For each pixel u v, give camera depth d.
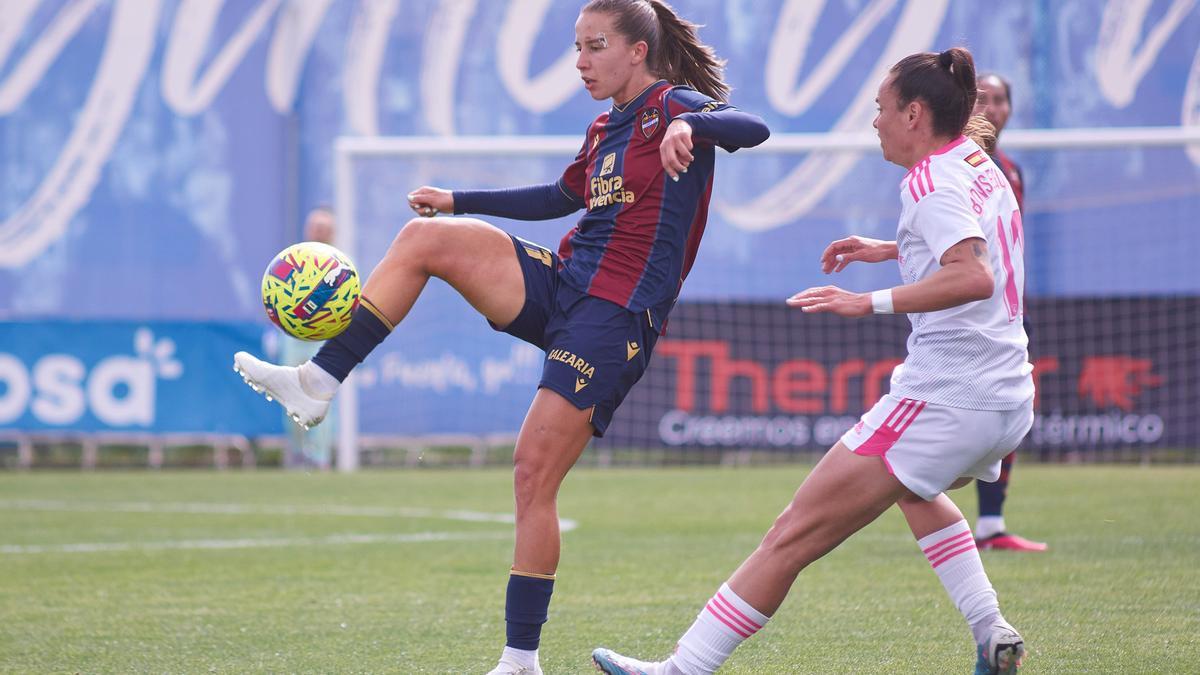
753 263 51.56
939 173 11.68
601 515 30.86
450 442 48.56
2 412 46.59
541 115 52.34
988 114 23.08
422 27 51.78
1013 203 12.09
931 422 11.55
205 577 21.56
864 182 51.66
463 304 48.53
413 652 15.32
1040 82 52.31
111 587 20.56
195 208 50.38
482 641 15.95
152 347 47.06
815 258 51.56
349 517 31.19
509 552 24.55
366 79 51.53
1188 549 23.17
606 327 12.93
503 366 48.66
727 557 23.48
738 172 51.84
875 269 50.81
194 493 37.97
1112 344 46.19
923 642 15.43
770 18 52.50
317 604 18.78
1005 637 12.45
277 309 12.89
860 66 52.44
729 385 47.62
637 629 16.64
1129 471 41.44
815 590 19.27
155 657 15.18
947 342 11.58
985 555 22.66
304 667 14.55
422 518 30.92
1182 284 50.50
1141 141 43.97
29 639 16.33
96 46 50.47
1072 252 51.28
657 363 47.50
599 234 13.38
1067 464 45.97
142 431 46.88
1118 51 51.91
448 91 51.97
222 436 47.03
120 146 50.31
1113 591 18.64
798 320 47.88
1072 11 52.09
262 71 50.84
